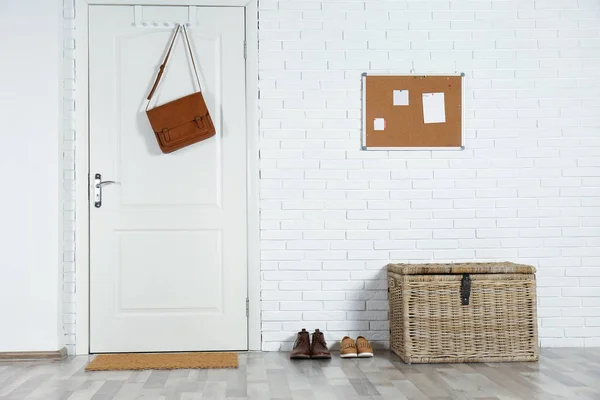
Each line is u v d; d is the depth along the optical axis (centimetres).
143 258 492
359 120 503
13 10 473
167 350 491
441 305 447
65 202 487
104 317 489
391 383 391
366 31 504
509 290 451
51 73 473
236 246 496
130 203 492
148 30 496
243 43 500
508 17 507
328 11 503
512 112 506
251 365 445
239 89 499
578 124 505
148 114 482
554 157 507
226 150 497
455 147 505
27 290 468
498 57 507
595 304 505
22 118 471
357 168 502
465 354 448
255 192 497
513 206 507
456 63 506
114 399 360
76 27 492
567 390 372
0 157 471
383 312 500
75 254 487
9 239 469
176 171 495
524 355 450
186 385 390
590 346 505
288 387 384
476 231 505
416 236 504
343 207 501
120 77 494
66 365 448
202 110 484
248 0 499
